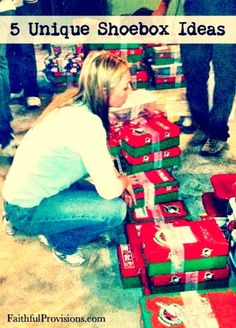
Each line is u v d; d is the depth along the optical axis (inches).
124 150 93.5
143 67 124.0
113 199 83.1
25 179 81.0
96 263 81.1
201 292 65.4
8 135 110.5
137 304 73.2
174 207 87.7
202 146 108.7
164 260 68.1
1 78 107.0
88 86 77.6
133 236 80.6
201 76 110.0
